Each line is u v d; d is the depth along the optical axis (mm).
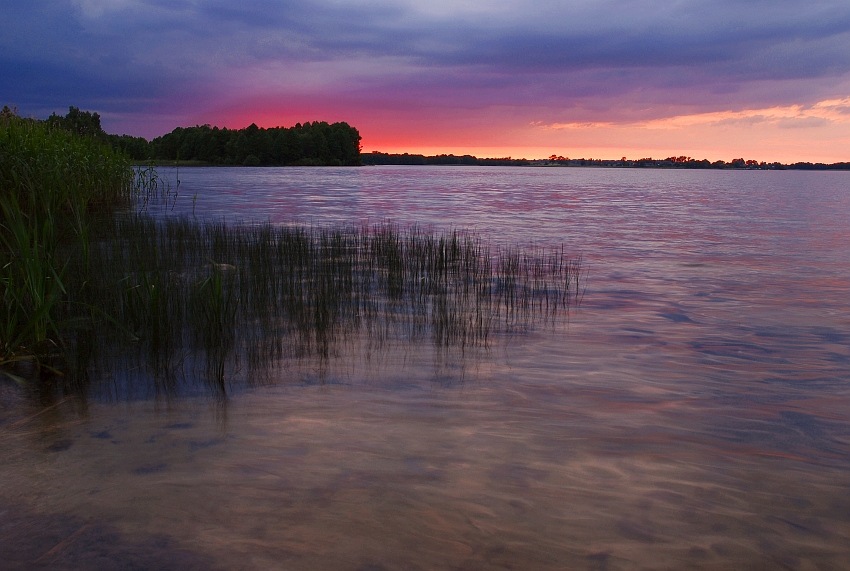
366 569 2436
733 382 4926
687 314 7254
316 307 6781
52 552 2512
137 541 2596
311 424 3902
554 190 40875
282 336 5926
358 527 2727
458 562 2494
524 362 5316
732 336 6309
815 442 3812
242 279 7941
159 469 3266
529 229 16406
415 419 4020
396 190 36188
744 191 43938
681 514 2928
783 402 4496
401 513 2854
